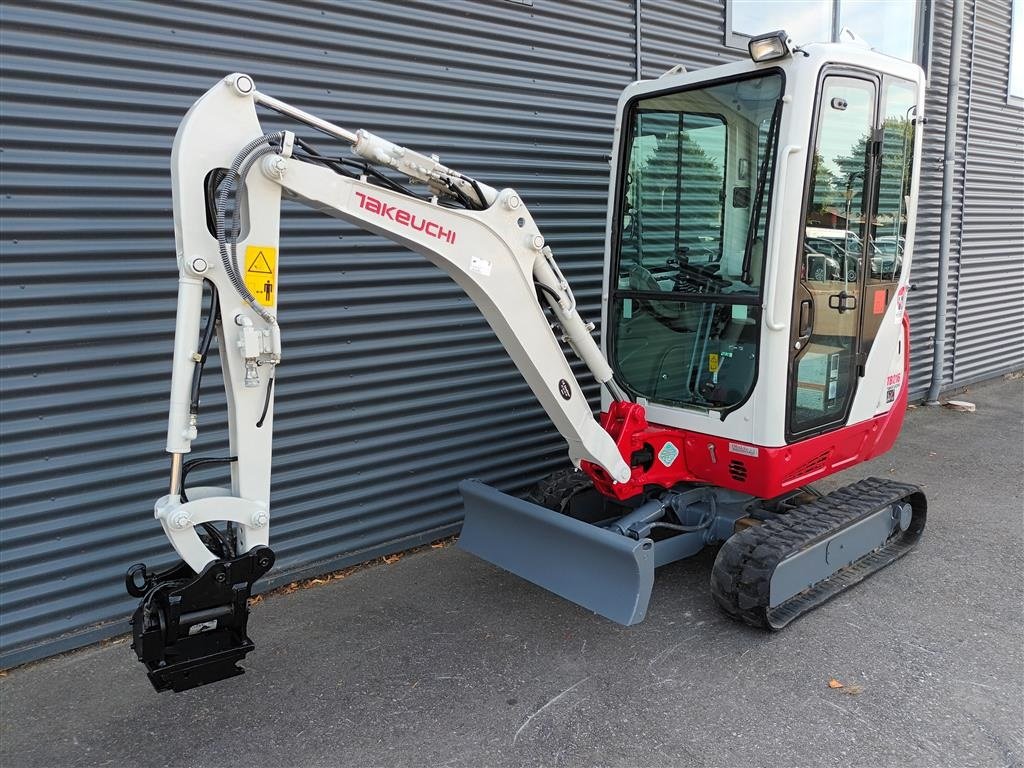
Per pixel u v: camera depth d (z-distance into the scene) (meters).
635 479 3.51
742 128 3.30
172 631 2.15
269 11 3.59
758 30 6.02
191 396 2.21
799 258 3.20
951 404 7.70
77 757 2.63
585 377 5.25
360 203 2.45
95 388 3.32
